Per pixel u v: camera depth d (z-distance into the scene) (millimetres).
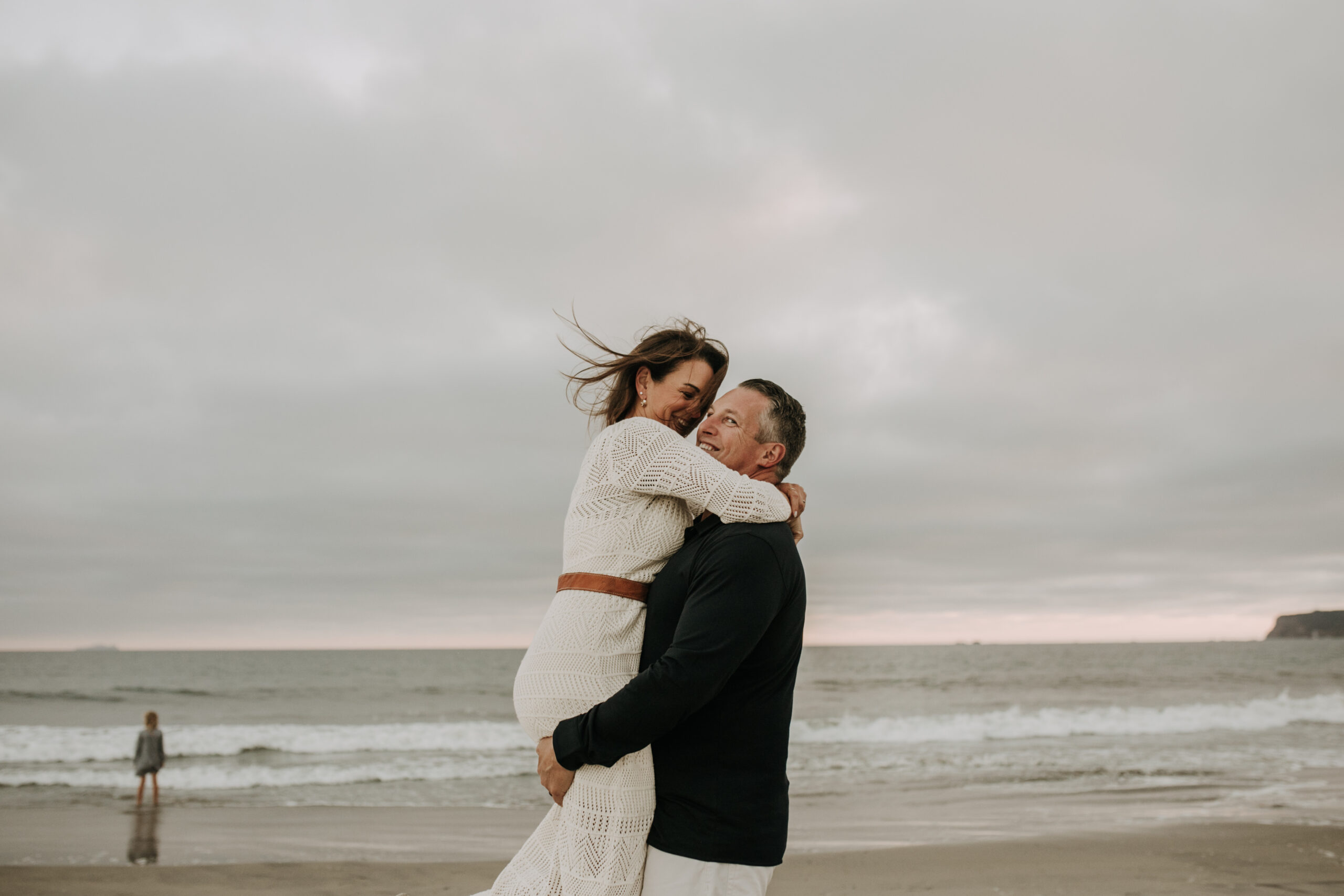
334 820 10523
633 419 2049
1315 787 11836
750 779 1854
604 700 1854
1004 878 7094
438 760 16344
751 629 1757
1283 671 45844
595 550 1968
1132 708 26625
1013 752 16609
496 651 118312
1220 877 6996
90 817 10836
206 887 7051
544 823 2061
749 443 2088
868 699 31766
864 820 10250
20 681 43219
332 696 35250
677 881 1822
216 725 25562
